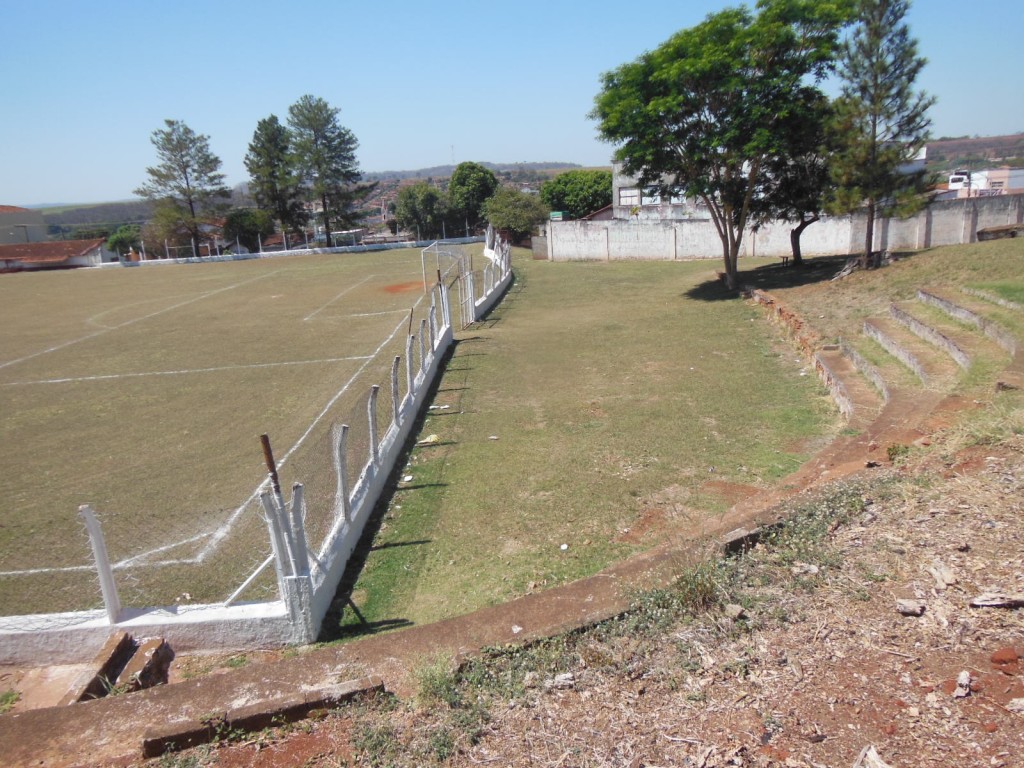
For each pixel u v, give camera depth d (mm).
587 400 14086
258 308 29641
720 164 24328
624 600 5359
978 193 51594
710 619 4871
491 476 10344
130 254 66375
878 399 11586
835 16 21875
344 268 44938
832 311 18609
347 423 9164
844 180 22875
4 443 13148
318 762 4000
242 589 6660
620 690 4293
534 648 4887
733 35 22844
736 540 5871
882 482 6789
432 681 4508
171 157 60125
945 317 14523
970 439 7426
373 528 8898
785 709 3885
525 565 7703
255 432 13102
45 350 22281
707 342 18781
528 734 4000
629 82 24203
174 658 6352
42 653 6328
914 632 4406
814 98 23750
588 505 9117
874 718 3707
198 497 10086
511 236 59125
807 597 5004
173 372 18453
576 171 69562
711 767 3535
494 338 21141
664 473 10008
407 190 67875
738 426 11859
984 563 5023
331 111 60219
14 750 4422
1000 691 3729
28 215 83375
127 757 4285
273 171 61188
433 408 14156
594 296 28938
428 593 7305
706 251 40469
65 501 10172
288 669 4992
